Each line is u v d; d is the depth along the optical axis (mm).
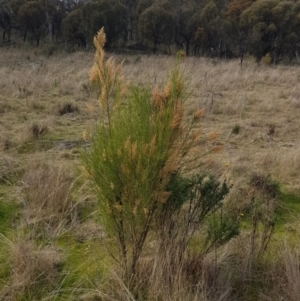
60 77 14719
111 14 26156
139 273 3100
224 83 13453
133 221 2895
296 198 4930
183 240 3150
